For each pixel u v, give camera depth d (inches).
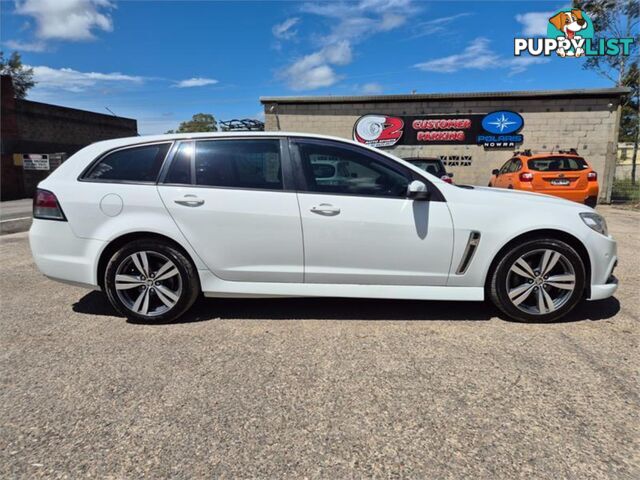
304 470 77.5
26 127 820.6
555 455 80.5
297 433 87.7
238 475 76.3
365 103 626.8
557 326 139.7
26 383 107.1
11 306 163.6
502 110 593.3
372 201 137.5
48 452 82.2
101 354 122.7
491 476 75.4
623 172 1072.2
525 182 401.7
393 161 140.9
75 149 936.9
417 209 136.9
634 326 138.9
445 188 140.2
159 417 93.1
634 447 82.4
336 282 140.9
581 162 405.1
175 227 139.6
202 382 107.3
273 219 137.6
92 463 79.3
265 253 139.7
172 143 144.6
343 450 82.6
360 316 151.0
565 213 138.7
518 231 136.1
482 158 609.0
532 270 139.7
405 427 89.3
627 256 239.3
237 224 138.6
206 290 143.4
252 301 167.9
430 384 105.5
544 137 588.7
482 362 116.1
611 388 102.7
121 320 149.3
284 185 139.8
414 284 140.6
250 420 91.9
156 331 139.5
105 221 141.3
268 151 142.2
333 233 137.2
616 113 565.3
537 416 92.4
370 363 116.3
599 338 130.2
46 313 156.1
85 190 142.5
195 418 92.7
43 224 144.9
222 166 142.3
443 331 137.0
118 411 95.3
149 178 142.6
